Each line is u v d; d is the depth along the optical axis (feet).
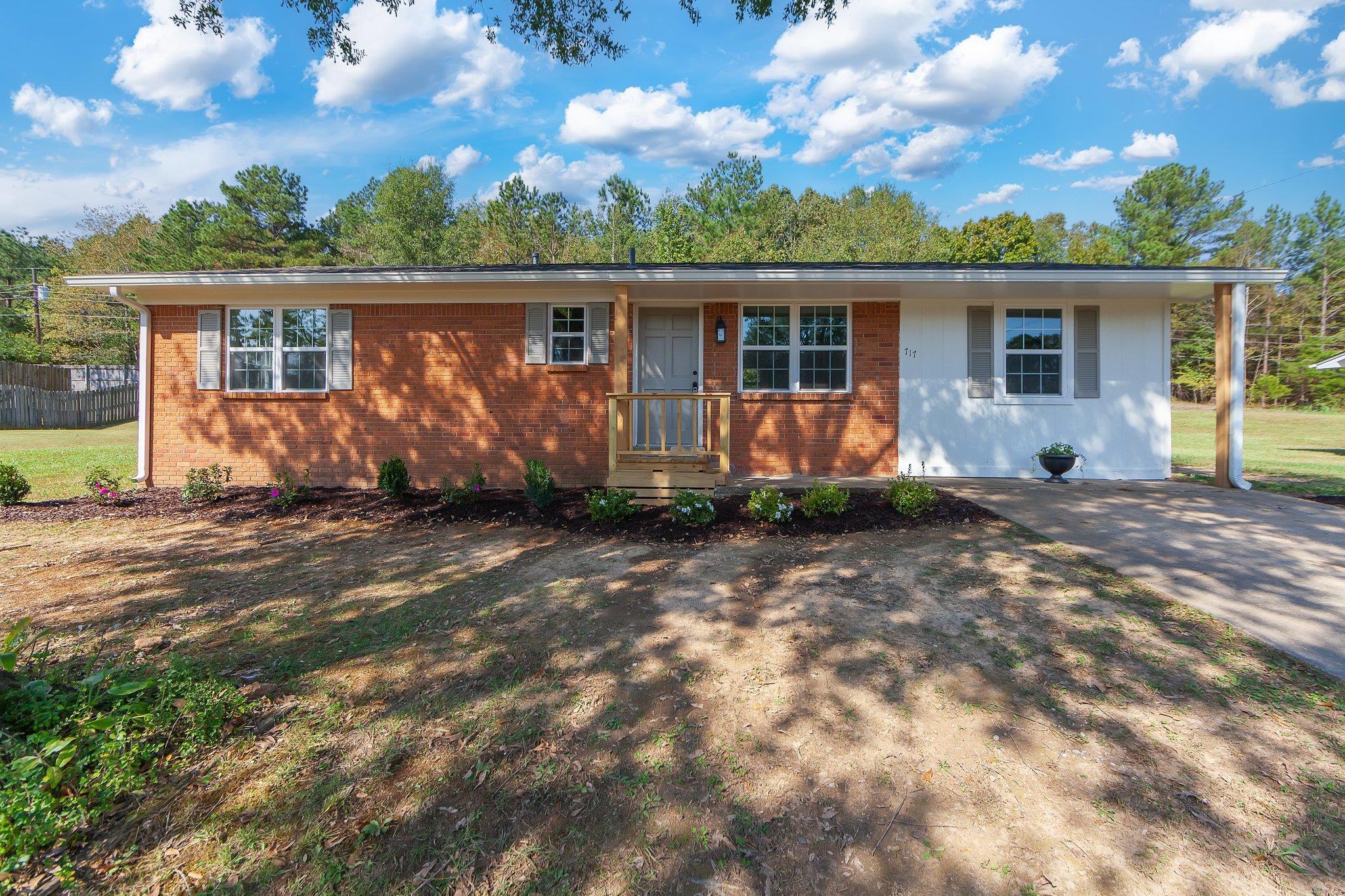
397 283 28.02
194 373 31.35
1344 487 28.66
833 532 20.42
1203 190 105.09
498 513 24.17
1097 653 11.70
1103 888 6.55
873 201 105.40
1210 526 20.56
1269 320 95.35
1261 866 6.79
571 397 30.66
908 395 31.53
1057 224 142.72
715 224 111.86
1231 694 10.20
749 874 6.89
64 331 102.06
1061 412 31.40
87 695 9.53
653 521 22.21
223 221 114.32
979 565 16.80
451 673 11.55
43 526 23.52
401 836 7.44
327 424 31.07
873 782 8.38
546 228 104.73
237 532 22.50
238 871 6.89
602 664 11.83
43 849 7.07
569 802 8.05
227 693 10.23
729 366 31.71
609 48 24.52
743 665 11.68
